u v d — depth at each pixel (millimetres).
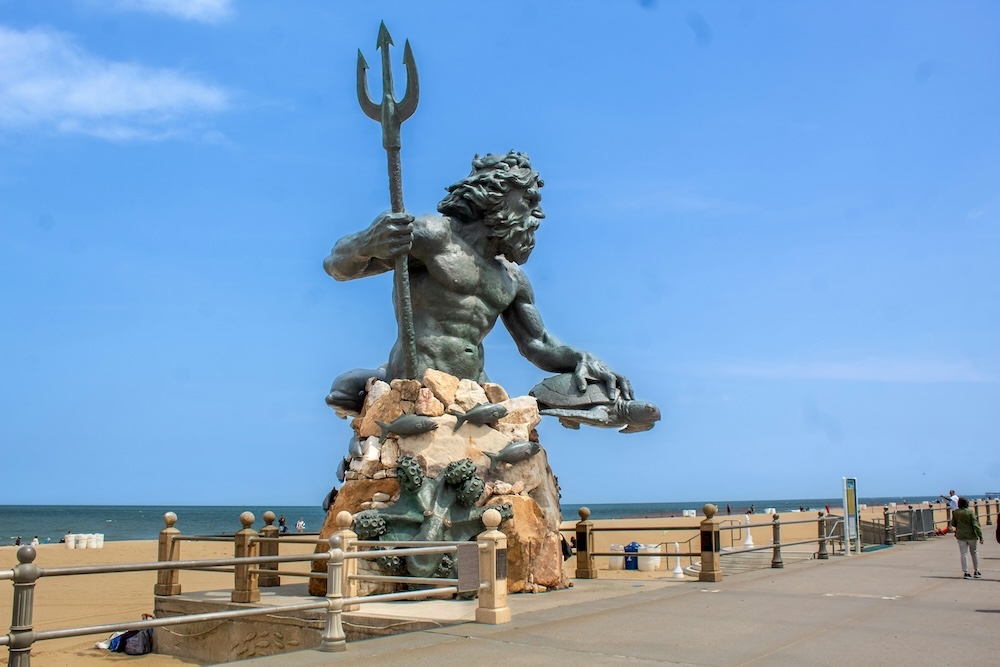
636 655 7035
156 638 11984
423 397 11523
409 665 6723
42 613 17859
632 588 12000
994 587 12000
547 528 11781
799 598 10672
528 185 12625
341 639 7488
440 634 8070
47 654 12633
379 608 9805
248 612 6984
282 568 22125
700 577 12883
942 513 36938
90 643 13859
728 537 35969
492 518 8836
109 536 72812
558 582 11688
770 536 39312
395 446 11531
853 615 9234
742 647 7367
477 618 8742
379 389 12031
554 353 13656
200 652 11172
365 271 12078
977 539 13516
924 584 12406
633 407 13094
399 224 11023
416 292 12445
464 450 11547
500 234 12586
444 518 10992
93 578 26625
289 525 99500
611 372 13461
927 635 7977
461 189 12578
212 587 22250
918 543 23812
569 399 13180
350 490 11570
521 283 13672
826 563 16547
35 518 126438
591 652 7168
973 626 8500
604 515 128000
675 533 41031
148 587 23828
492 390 12148
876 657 6945
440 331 12352
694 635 7961
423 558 10609
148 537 71375
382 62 11055
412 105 10930
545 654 7098
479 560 8727
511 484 11648
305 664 6793
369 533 10789
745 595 10992
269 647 10227
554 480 13344
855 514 19641
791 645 7461
